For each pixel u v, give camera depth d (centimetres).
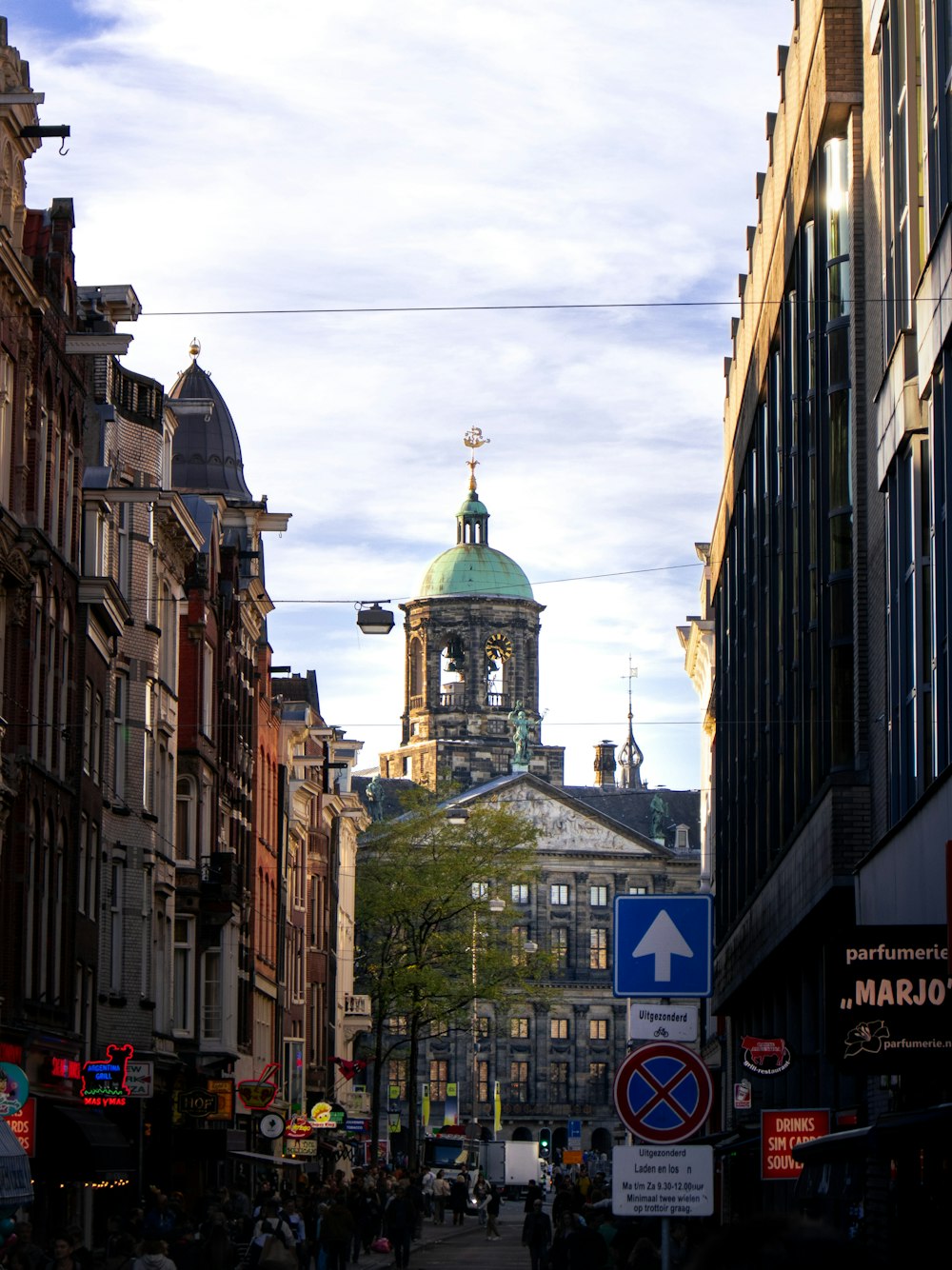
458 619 18888
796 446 4438
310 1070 10175
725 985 6562
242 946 7412
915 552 2950
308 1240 5019
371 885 10969
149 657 5594
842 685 3816
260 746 8169
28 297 4072
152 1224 3625
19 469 4075
